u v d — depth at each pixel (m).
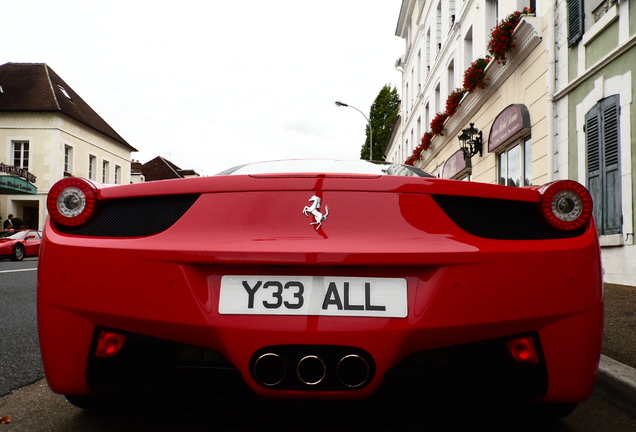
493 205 1.68
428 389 1.74
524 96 9.64
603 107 6.79
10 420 2.00
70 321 1.63
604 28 6.82
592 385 1.65
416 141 23.89
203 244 1.58
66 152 31.28
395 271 1.58
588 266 1.66
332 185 1.64
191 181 1.69
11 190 27.42
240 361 1.53
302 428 1.86
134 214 1.71
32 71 31.61
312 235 1.58
